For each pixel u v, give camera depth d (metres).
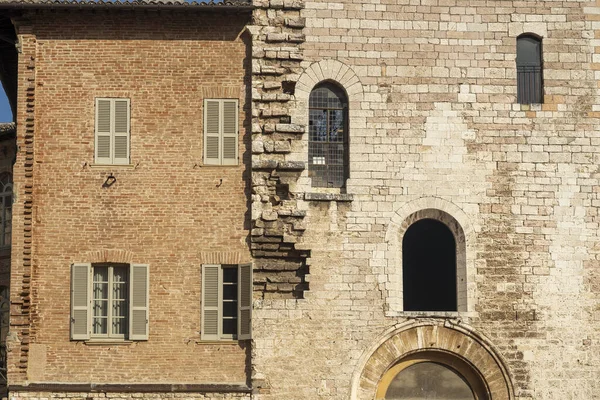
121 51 46.41
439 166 46.28
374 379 45.12
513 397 45.34
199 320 45.28
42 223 45.66
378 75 46.59
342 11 46.78
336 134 46.72
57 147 46.00
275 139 46.00
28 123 45.94
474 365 45.50
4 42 49.12
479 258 45.91
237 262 45.56
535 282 45.91
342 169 46.56
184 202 45.78
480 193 46.25
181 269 45.47
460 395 45.88
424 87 46.62
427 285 55.72
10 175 55.50
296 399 44.72
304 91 46.34
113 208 45.72
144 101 46.22
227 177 45.94
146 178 45.84
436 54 46.81
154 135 46.06
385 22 46.84
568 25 47.34
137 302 45.25
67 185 45.81
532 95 47.25
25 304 45.19
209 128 46.22
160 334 45.16
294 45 46.56
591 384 45.50
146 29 46.53
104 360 45.03
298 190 45.78
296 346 45.03
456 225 46.16
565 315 45.78
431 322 45.50
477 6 47.12
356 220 45.78
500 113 46.66
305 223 45.66
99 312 45.56
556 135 46.69
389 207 45.94
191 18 46.50
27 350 45.00
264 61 46.38
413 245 55.94
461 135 46.47
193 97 46.31
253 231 45.50
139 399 44.72
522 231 46.16
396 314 45.38
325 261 45.56
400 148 46.28
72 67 46.38
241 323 45.25
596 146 46.75
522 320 45.69
